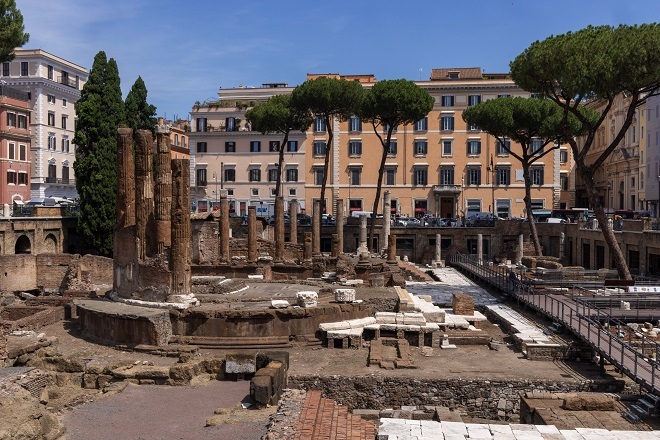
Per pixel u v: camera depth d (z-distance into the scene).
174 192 35.03
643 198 91.88
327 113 81.06
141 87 79.62
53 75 97.50
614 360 28.70
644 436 20.67
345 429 20.92
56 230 68.62
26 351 31.03
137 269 36.66
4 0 57.09
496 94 105.56
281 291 42.16
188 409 23.38
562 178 107.62
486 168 106.75
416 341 35.47
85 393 26.36
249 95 118.19
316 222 74.12
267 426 21.22
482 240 87.62
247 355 27.34
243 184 109.62
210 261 58.44
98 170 68.56
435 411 26.72
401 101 75.31
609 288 46.97
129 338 33.34
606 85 44.97
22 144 89.69
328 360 31.80
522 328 37.75
